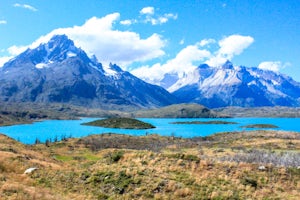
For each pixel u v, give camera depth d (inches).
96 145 6240.2
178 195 1327.5
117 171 1561.3
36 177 1606.8
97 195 1369.3
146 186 1398.9
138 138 7480.3
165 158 1781.5
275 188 1472.7
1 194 1079.0
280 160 2085.4
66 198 1246.3
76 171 1664.6
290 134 6707.7
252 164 1769.2
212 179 1488.7
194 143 5876.0
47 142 6323.8
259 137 6122.1
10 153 2107.5
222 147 4598.9
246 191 1391.5
